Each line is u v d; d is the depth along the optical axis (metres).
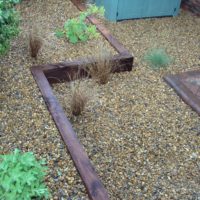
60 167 2.30
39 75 3.12
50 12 4.34
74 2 4.64
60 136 2.54
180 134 2.85
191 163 2.60
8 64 3.26
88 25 4.14
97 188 2.14
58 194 2.12
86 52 3.61
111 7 4.41
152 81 3.46
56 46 3.66
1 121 2.64
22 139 2.49
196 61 3.88
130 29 4.41
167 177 2.46
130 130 2.84
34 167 1.97
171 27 4.59
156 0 4.64
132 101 3.16
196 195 2.34
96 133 2.78
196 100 3.22
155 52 3.85
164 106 3.14
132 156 2.60
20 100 2.85
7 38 2.93
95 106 3.05
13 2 2.85
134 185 2.37
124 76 3.49
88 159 2.34
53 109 2.75
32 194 1.82
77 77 3.35
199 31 4.54
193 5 5.01
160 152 2.66
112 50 3.67
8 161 1.92
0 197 1.78
